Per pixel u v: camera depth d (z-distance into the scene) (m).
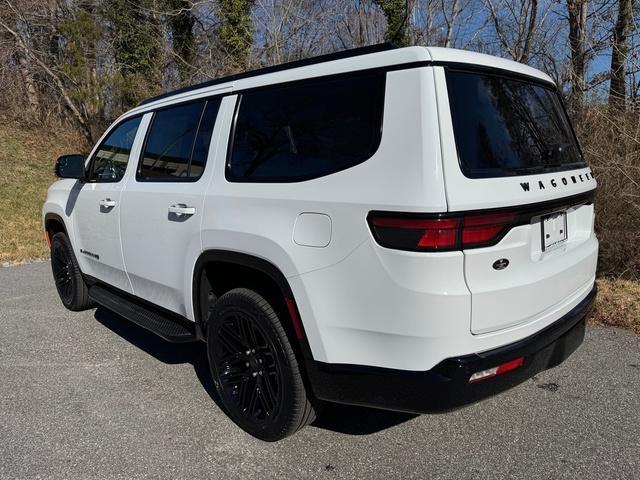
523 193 2.30
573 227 2.91
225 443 2.90
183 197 3.21
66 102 18.25
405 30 16.03
